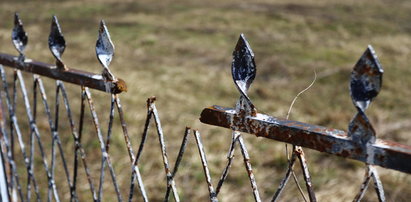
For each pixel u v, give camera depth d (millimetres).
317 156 3547
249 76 811
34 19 11391
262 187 3092
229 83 5938
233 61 822
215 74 6473
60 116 4461
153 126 4219
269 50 8117
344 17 11789
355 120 684
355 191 2963
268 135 814
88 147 3729
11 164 1719
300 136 762
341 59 7520
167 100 5148
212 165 3412
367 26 10570
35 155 3533
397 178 3094
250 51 790
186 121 4426
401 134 4215
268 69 6828
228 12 12312
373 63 636
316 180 3145
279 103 5191
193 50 8141
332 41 9094
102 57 1088
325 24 10812
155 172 3338
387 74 6504
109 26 10422
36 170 3285
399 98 5402
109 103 4844
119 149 3703
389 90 5734
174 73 6465
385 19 11602
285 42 8891
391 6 13797
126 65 6977
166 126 4281
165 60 7418
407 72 6691
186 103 5066
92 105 1214
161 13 12219
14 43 1411
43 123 4199
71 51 7902
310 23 10953
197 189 3094
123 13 12281
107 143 1213
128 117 4418
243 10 12703
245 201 2916
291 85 6000
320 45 8672
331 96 5500
